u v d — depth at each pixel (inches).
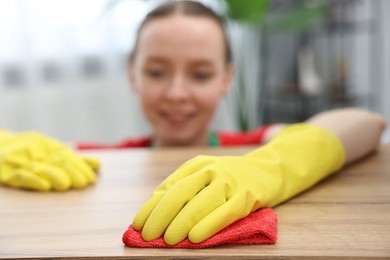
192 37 28.1
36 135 22.0
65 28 52.1
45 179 18.8
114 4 48.7
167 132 30.4
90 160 20.5
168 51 28.2
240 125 53.4
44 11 51.0
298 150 18.3
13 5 49.9
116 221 14.9
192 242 12.5
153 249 12.5
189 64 28.6
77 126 54.6
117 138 56.3
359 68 74.1
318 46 72.4
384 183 18.3
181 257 12.0
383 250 11.9
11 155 20.3
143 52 29.1
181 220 12.9
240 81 54.9
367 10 71.5
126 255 12.1
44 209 16.6
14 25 50.2
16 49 50.7
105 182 19.3
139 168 20.9
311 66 66.4
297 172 17.5
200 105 29.7
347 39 73.2
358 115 22.0
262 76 65.9
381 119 22.6
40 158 20.5
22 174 19.0
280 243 12.6
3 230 14.4
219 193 13.9
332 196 17.1
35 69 51.5
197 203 13.3
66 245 12.9
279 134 20.9
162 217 13.0
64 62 52.7
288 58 71.3
